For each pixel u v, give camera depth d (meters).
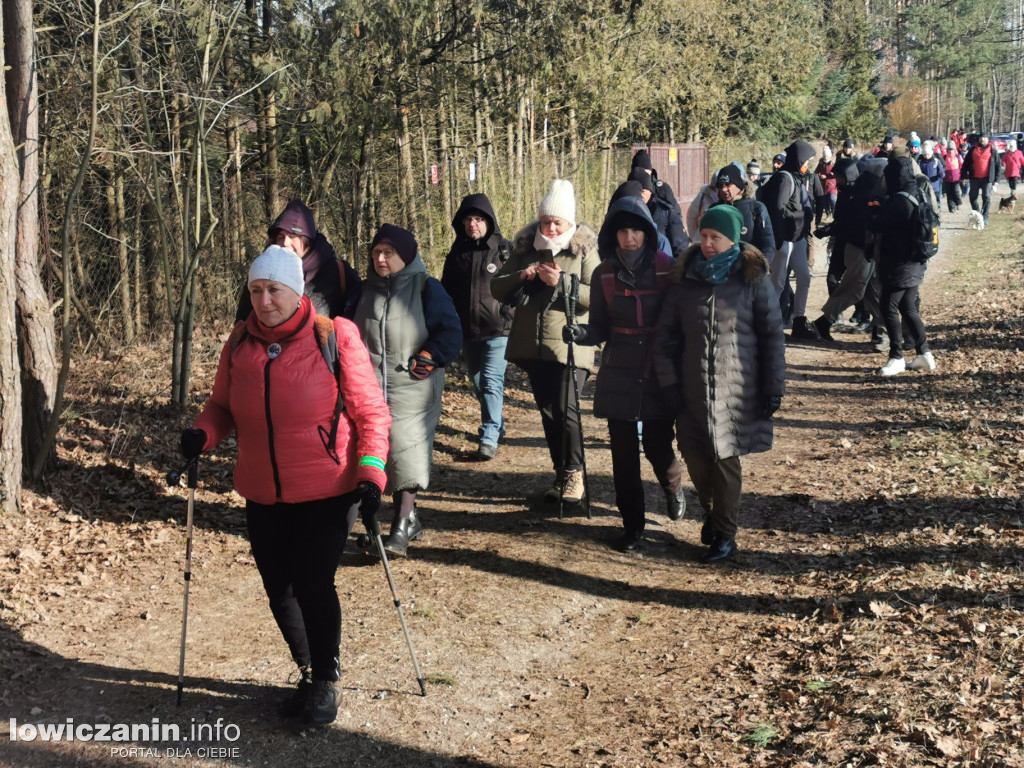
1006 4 73.94
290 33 10.43
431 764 3.88
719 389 5.59
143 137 9.63
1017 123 112.06
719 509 5.83
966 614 4.81
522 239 6.64
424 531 6.39
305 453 3.83
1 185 5.83
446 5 11.97
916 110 67.50
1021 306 13.41
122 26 9.12
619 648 4.91
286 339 3.84
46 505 6.24
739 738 4.02
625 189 7.70
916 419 8.66
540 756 3.96
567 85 15.96
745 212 8.94
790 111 33.53
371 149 11.62
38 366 6.44
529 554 5.99
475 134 15.48
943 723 3.89
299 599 3.95
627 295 5.77
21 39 6.23
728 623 5.11
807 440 8.38
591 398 10.15
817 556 5.87
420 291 5.68
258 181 11.58
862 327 12.95
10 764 3.72
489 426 8.01
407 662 4.66
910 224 10.09
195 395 8.99
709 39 25.03
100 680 4.38
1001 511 6.24
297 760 3.83
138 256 10.47
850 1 41.12
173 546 5.96
